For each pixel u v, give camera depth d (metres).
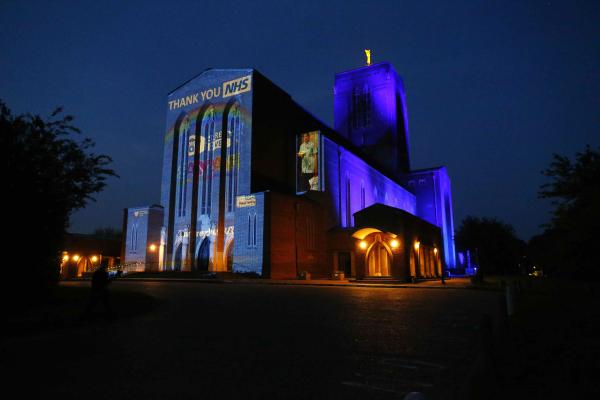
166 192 55.47
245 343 9.63
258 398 5.92
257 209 43.47
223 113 52.75
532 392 5.77
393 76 88.44
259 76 52.09
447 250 89.25
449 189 100.25
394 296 22.83
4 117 16.41
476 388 5.13
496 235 70.56
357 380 6.77
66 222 19.00
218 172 51.41
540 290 26.56
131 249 54.16
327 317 13.95
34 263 16.64
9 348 9.20
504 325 9.52
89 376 6.99
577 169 18.62
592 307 15.61
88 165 18.98
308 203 48.50
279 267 42.81
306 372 7.23
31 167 16.58
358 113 89.00
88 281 41.72
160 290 26.75
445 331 11.23
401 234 39.44
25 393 6.15
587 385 6.06
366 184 65.12
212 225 50.72
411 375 7.05
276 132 53.88
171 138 56.75
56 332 11.16
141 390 6.27
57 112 18.14
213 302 18.89
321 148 51.94
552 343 9.09
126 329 11.60
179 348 9.12
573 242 16.36
